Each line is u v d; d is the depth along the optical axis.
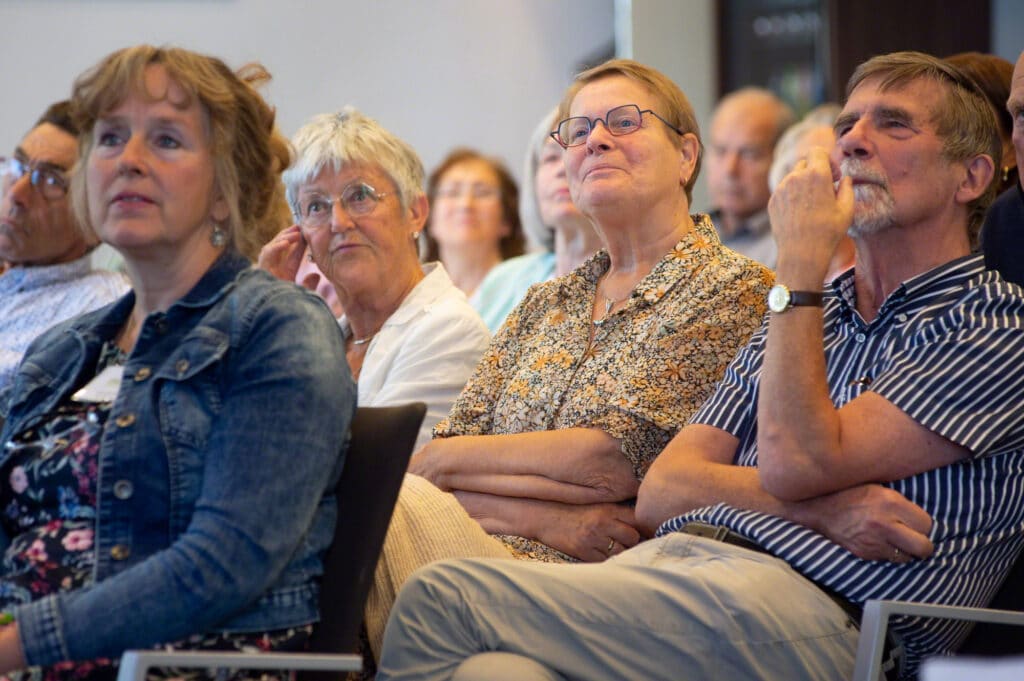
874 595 4.36
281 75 13.59
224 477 3.61
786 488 4.45
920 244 4.82
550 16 14.07
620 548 5.21
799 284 4.56
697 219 5.82
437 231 10.64
